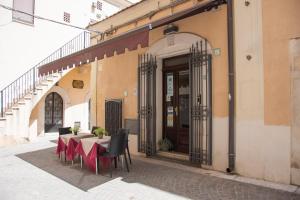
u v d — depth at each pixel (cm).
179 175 572
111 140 584
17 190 493
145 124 790
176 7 716
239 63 562
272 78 511
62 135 756
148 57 789
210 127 611
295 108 480
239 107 560
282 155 495
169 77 797
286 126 490
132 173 600
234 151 566
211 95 614
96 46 725
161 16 757
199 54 643
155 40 767
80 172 619
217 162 601
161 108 805
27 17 1352
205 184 505
